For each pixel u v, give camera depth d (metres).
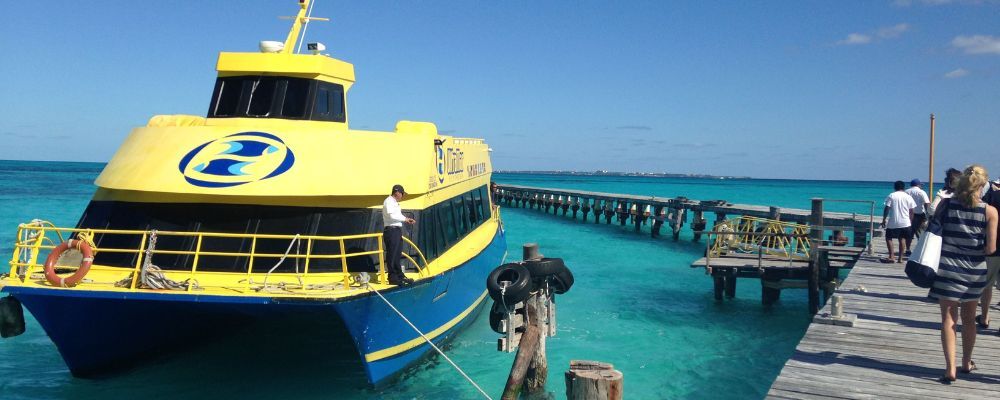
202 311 10.39
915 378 7.31
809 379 7.28
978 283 6.91
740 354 12.80
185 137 10.02
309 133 10.09
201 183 9.29
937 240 6.99
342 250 8.41
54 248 8.56
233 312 10.38
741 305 17.16
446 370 11.12
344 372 10.70
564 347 13.02
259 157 9.63
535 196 52.72
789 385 7.09
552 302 10.68
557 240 32.41
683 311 16.39
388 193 9.72
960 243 6.89
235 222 9.59
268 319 11.58
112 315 9.38
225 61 10.91
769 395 6.80
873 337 8.97
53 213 41.22
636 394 10.48
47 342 12.35
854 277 13.55
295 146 9.87
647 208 36.56
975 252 6.85
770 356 12.70
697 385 10.96
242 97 10.93
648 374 11.48
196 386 10.11
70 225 35.50
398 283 8.84
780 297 18.33
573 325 14.80
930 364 7.80
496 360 11.69
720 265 16.73
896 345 8.59
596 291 18.89
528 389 10.05
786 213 26.48
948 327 7.08
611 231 37.03
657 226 34.25
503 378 10.77
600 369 7.50
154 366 10.81
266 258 9.40
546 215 47.72
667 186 158.38
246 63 10.87
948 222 7.00
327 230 9.54
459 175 13.80
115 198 10.04
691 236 35.03
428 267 10.16
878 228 21.84
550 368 11.65
